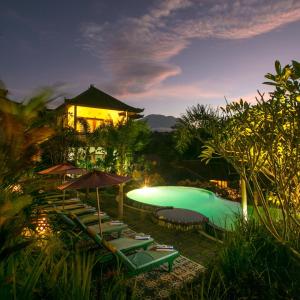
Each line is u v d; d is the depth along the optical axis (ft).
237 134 11.07
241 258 11.60
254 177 10.30
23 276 7.03
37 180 7.14
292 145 9.06
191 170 61.72
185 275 17.30
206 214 35.86
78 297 7.04
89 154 51.47
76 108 63.82
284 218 9.68
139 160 59.88
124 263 15.25
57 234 11.32
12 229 5.87
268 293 9.62
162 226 28.86
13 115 5.15
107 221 26.27
